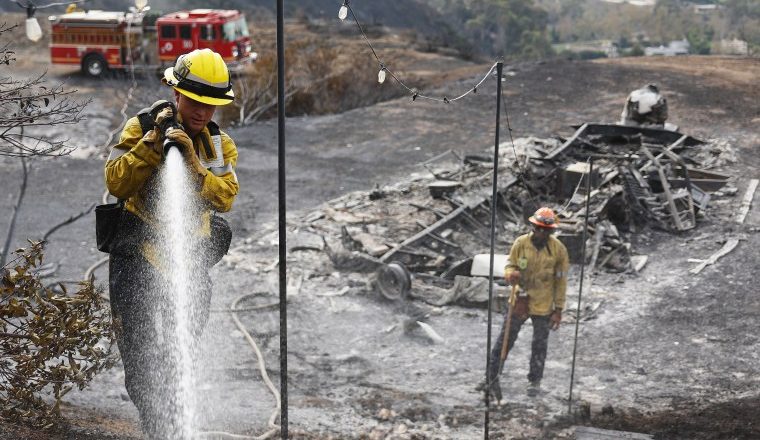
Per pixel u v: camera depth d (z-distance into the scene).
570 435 6.49
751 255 11.52
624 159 13.81
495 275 10.41
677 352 8.70
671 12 150.75
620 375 8.14
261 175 16.69
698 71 25.19
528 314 7.53
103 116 22.27
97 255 12.18
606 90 22.94
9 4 43.78
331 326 9.64
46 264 11.59
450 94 23.31
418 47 42.41
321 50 26.03
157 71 28.73
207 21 27.84
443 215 12.92
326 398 7.50
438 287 10.77
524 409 7.27
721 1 153.25
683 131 18.16
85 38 29.62
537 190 13.35
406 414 7.14
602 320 9.66
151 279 3.68
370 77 25.91
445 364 8.58
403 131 19.73
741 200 13.78
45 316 4.69
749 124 18.72
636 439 6.09
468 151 17.56
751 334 9.11
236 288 10.84
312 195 15.24
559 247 7.47
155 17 29.41
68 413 5.70
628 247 11.45
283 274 3.77
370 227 13.12
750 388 7.72
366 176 16.41
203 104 3.55
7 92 4.96
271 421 6.36
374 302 10.45
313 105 24.16
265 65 23.80
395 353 8.91
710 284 10.62
